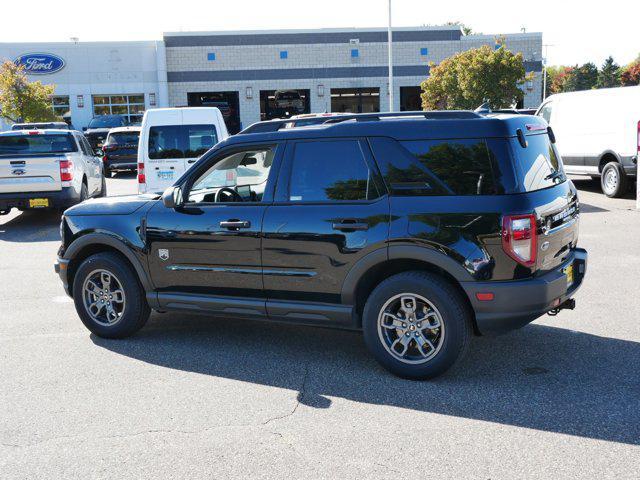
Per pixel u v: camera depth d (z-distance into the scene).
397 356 4.76
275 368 5.10
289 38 38.41
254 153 5.40
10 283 8.39
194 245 5.40
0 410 4.41
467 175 4.53
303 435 3.93
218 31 38.06
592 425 3.94
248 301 5.25
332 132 4.95
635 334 5.63
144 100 37.72
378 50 38.59
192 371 5.07
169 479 3.46
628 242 9.52
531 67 38.62
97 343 5.83
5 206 12.90
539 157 4.82
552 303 4.54
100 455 3.75
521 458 3.58
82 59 36.84
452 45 38.53
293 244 4.99
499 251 4.39
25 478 3.52
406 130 4.71
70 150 13.91
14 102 29.62
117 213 5.80
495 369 4.92
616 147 13.84
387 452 3.69
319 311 4.98
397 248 4.62
